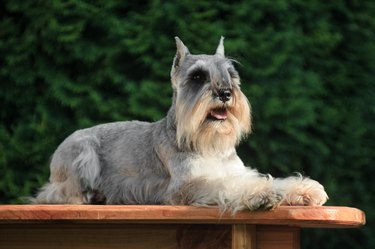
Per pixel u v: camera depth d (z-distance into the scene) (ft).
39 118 31.91
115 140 21.30
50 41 31.81
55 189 20.84
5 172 31.24
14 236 15.69
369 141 35.35
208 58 20.08
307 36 33.94
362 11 35.63
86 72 32.14
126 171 20.62
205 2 31.86
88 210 14.73
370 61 35.35
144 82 30.89
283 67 32.68
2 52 32.30
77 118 31.53
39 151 31.30
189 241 15.35
